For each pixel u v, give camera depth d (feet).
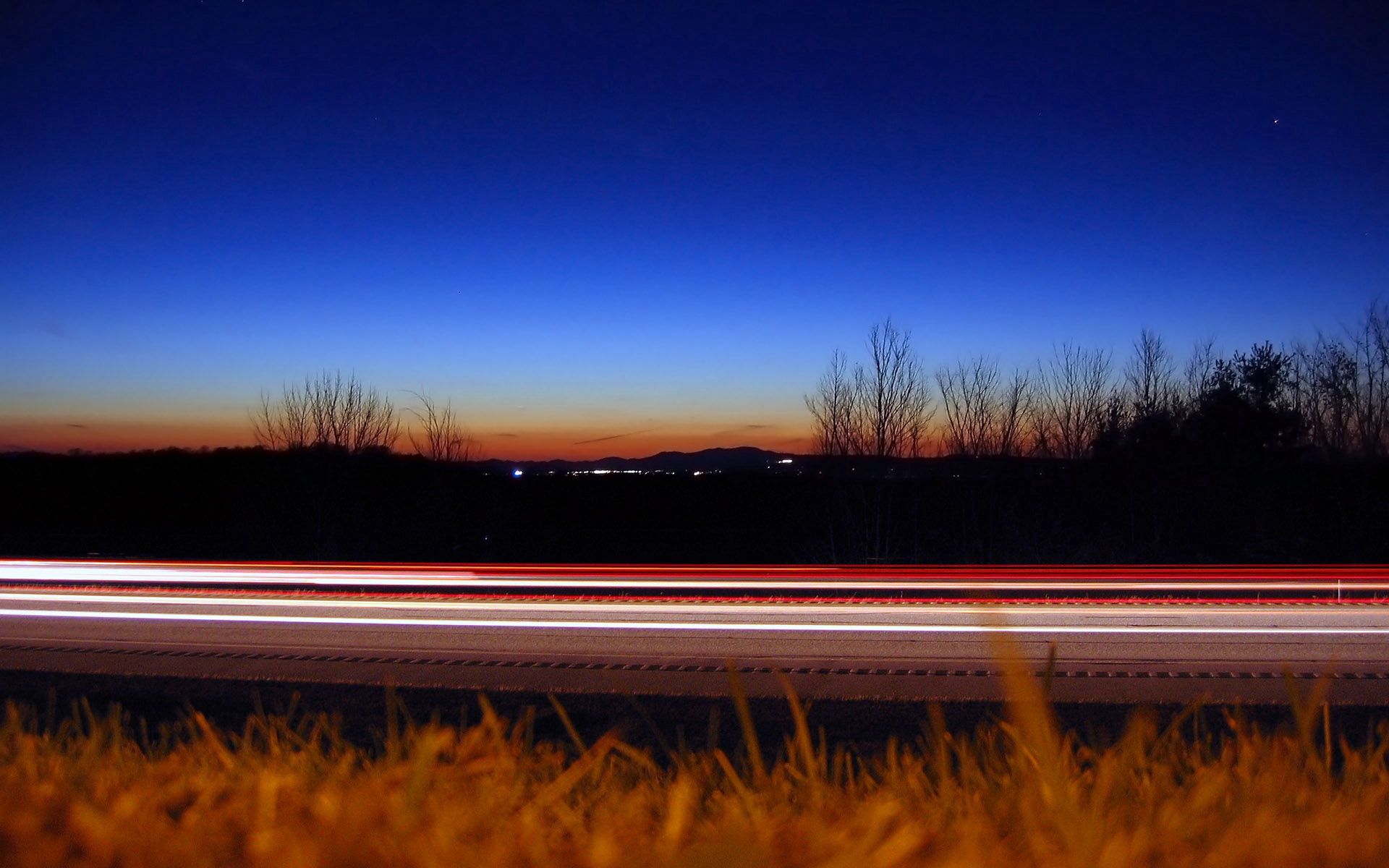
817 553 111.34
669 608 52.24
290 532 116.67
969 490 116.06
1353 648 37.88
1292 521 109.40
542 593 59.41
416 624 46.78
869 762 11.04
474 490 124.26
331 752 10.71
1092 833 6.54
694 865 6.28
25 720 11.85
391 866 6.49
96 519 134.72
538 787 8.74
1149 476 112.68
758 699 29.84
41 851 6.65
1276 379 114.73
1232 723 10.25
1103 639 40.34
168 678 33.91
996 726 11.02
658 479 152.35
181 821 7.54
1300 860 6.41
